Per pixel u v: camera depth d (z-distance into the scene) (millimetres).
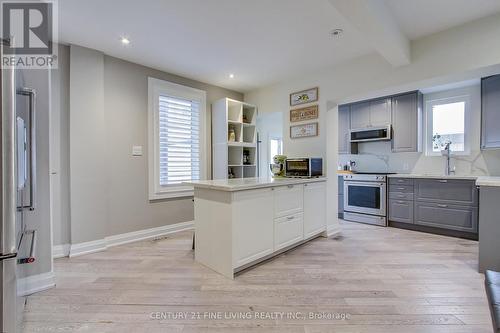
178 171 3830
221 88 4410
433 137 4230
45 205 2066
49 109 2088
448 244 3166
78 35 2635
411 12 2258
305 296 1917
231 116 4434
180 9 2166
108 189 3145
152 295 1938
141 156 3438
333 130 3674
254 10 2182
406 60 2721
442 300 1854
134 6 2119
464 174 3891
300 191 3014
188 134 3951
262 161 6469
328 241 3307
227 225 2240
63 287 2062
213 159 4230
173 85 3750
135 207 3381
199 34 2607
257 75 3818
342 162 5258
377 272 2336
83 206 2895
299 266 2486
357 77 3227
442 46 2582
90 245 2926
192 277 2242
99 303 1828
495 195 2238
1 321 972
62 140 2812
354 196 4543
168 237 3523
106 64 3117
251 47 2908
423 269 2396
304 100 3791
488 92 3371
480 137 3600
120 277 2248
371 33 2152
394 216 4062
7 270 984
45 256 2061
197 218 2600
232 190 2195
